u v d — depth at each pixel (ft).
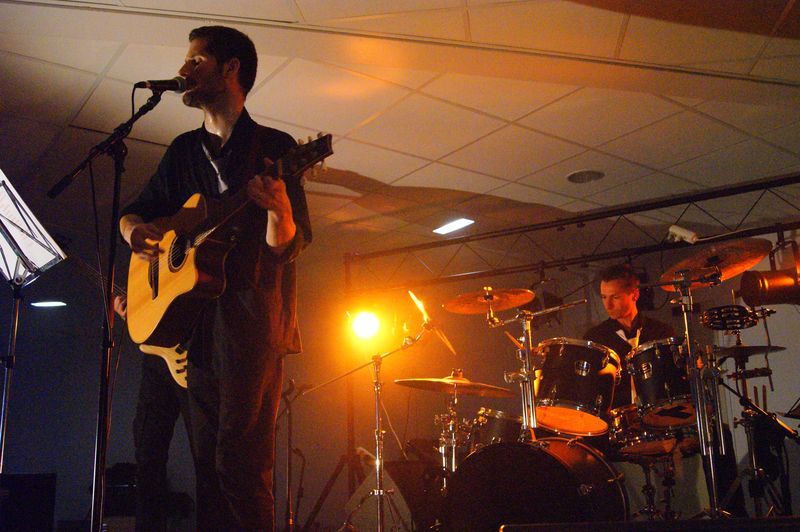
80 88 15.08
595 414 13.93
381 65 14.32
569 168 20.49
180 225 6.87
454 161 19.81
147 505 6.92
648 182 21.79
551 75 14.79
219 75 7.17
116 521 20.44
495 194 22.66
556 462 13.19
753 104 16.34
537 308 28.60
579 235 27.45
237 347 6.23
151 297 6.89
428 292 32.45
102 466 7.06
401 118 17.06
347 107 16.39
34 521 13.05
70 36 12.94
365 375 29.66
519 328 33.94
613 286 17.65
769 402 24.47
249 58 7.41
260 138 7.17
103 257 26.55
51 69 14.26
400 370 30.53
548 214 24.84
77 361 26.04
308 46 13.42
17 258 12.13
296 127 17.48
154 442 7.03
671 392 13.96
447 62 14.14
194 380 6.46
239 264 6.48
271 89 15.48
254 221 6.61
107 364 7.36
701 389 13.48
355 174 20.70
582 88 15.52
